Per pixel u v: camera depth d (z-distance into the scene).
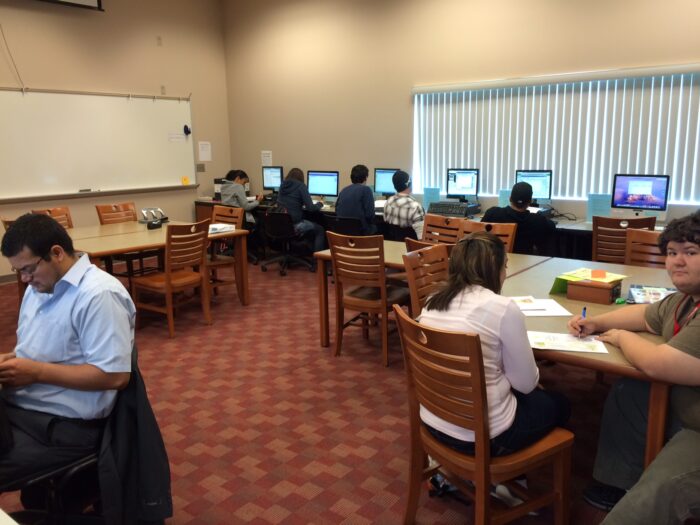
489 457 1.57
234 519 1.96
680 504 1.40
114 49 6.20
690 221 1.54
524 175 4.94
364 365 3.33
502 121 5.20
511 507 1.79
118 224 4.96
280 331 3.99
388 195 5.95
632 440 1.77
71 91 5.86
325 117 6.52
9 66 5.42
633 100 4.48
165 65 6.70
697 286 1.54
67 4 5.68
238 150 7.51
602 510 1.94
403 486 2.13
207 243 4.09
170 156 6.87
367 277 3.24
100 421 1.61
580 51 4.64
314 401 2.86
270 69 6.92
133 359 1.59
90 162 6.11
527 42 4.91
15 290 5.28
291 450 2.40
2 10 5.32
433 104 5.62
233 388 3.04
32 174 5.66
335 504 2.03
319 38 6.38
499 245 1.67
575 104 4.76
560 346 1.74
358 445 2.43
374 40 5.93
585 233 4.25
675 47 4.20
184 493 2.11
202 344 3.74
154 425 1.61
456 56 5.36
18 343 1.65
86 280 1.56
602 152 4.71
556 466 1.72
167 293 3.82
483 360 1.52
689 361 1.44
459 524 1.90
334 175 6.29
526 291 2.43
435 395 1.62
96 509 1.80
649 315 1.81
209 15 7.10
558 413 1.72
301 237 5.77
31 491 1.76
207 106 7.23
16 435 1.52
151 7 6.48
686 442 1.50
